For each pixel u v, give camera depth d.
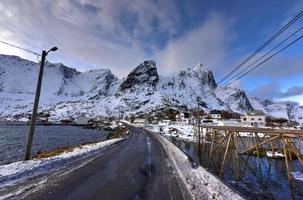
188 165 14.70
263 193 15.44
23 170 10.77
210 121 115.38
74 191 8.23
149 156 18.45
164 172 12.38
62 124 151.75
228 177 20.08
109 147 25.00
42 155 20.11
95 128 119.81
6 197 7.23
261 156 32.19
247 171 22.73
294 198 14.55
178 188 9.25
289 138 19.67
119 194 8.23
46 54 15.77
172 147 26.08
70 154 17.34
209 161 28.16
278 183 18.17
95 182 9.65
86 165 13.38
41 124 142.62
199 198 8.02
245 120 112.62
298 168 24.58
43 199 7.24
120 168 13.04
